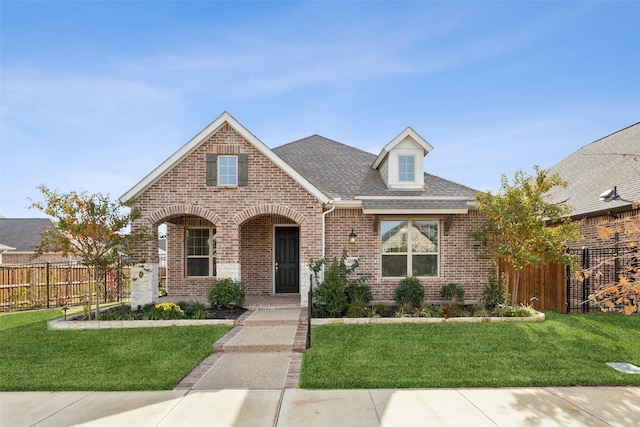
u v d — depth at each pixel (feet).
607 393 18.67
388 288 42.78
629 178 44.83
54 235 34.04
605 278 40.75
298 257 48.67
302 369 22.13
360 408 16.97
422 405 17.26
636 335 28.12
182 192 40.83
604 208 41.78
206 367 23.08
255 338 28.25
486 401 17.70
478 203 37.86
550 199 55.93
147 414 16.52
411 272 43.34
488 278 42.98
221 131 41.29
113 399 18.26
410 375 20.83
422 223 43.75
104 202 34.81
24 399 18.33
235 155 41.34
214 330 30.96
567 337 27.81
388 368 21.93
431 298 42.78
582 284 39.99
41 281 51.60
